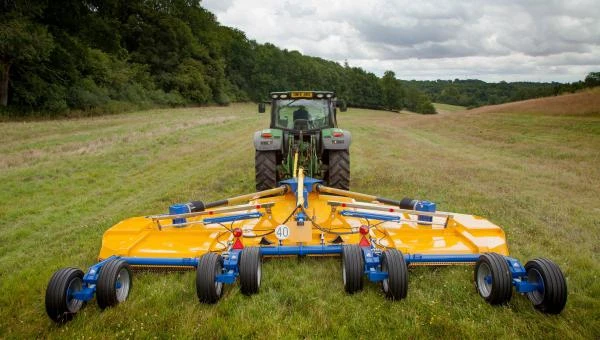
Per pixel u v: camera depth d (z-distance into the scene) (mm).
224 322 3588
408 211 4891
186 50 56875
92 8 33031
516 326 3479
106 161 12609
